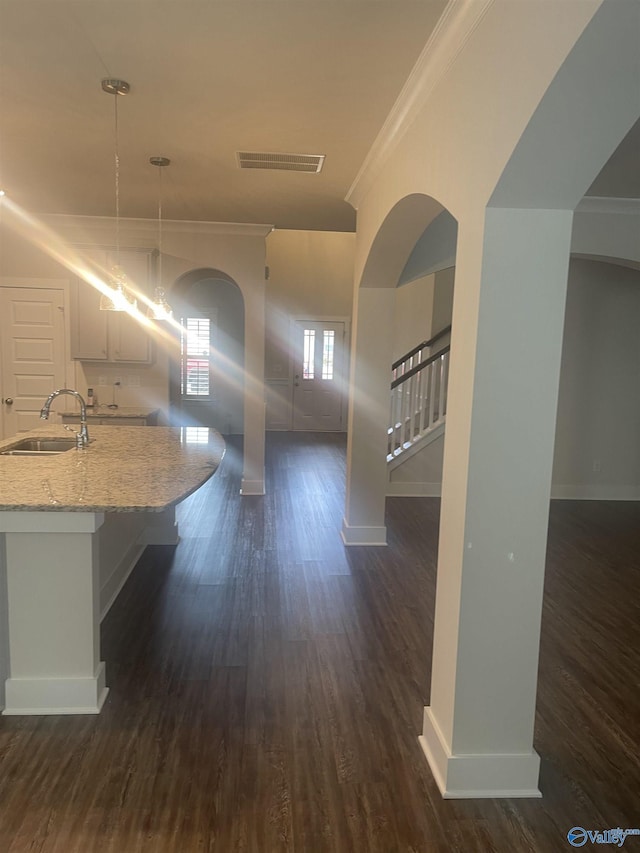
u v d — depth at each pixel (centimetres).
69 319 563
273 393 1052
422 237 482
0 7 205
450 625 206
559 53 135
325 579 391
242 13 206
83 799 194
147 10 206
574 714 251
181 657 287
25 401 574
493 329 186
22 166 385
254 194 441
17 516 228
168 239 563
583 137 155
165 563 411
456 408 204
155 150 349
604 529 515
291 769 212
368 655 295
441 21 202
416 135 261
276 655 292
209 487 641
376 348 446
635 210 435
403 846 180
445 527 214
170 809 191
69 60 243
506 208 182
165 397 582
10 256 552
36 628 237
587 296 589
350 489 459
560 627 331
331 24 210
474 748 203
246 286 575
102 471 277
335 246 1031
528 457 193
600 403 605
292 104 279
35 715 238
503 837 185
